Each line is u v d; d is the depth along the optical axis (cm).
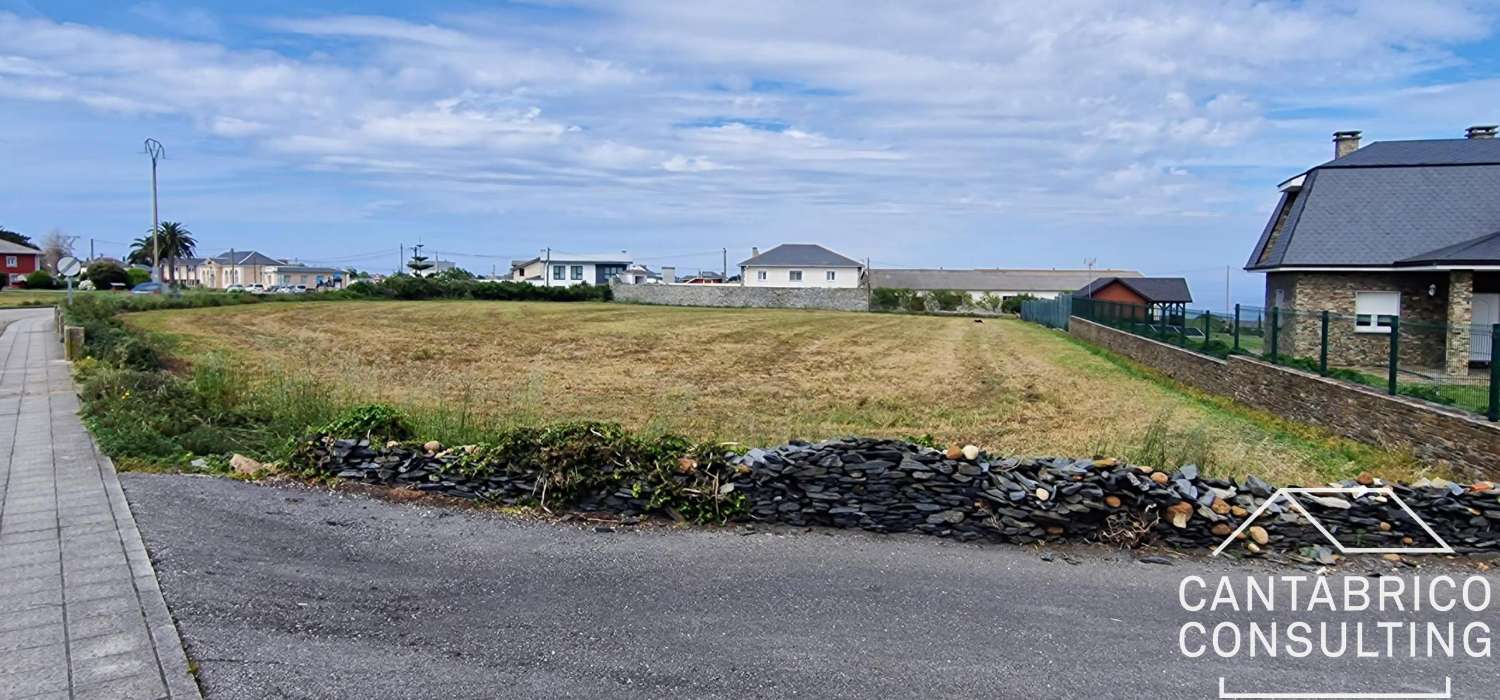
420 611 518
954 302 7106
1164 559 642
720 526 702
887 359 2767
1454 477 995
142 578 539
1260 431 1358
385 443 820
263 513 698
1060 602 557
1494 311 2283
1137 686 446
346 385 1369
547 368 2317
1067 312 4666
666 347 3112
